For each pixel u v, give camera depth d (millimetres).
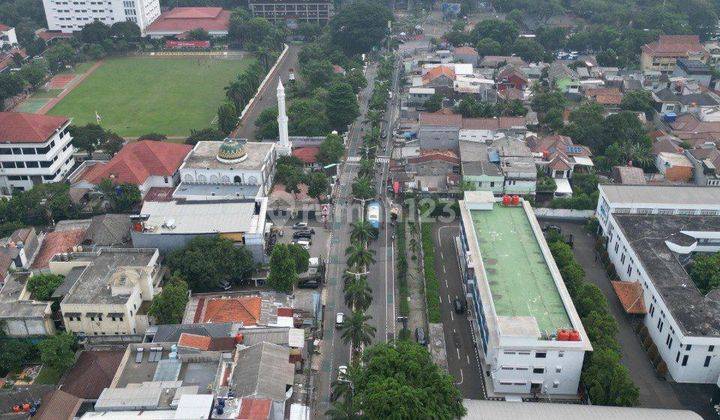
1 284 154250
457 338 150000
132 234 165750
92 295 143875
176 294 145625
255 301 150000
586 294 149625
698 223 174875
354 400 114375
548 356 129375
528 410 118125
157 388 117312
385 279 171750
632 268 161750
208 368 125125
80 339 143000
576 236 193125
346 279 158500
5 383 133875
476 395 133625
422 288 168375
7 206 194250
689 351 132375
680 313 138625
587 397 129375
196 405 110250
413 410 109062
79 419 115125
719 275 155125
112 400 113688
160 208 177125
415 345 128375
